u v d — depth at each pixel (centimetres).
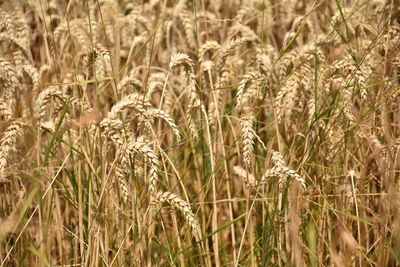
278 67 541
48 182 482
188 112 511
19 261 485
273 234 467
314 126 495
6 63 497
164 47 795
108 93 681
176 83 723
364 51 507
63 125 477
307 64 502
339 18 568
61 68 638
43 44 724
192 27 713
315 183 493
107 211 457
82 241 443
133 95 455
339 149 501
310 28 657
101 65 591
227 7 861
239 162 529
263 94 514
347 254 462
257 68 548
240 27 605
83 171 520
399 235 445
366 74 524
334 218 516
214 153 536
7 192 515
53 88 457
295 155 500
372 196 520
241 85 492
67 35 694
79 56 652
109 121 415
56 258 527
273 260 492
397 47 512
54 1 827
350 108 474
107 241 447
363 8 625
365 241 511
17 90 540
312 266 457
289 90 493
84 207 483
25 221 489
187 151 571
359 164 504
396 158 469
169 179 561
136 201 432
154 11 827
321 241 489
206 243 485
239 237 552
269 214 468
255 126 538
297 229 451
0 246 461
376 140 474
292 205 452
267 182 457
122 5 920
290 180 458
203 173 550
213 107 552
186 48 745
